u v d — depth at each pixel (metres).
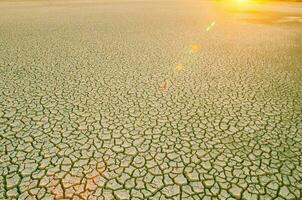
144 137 3.67
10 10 16.31
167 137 3.68
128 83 5.45
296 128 3.92
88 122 4.01
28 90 5.03
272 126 3.97
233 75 5.98
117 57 7.20
